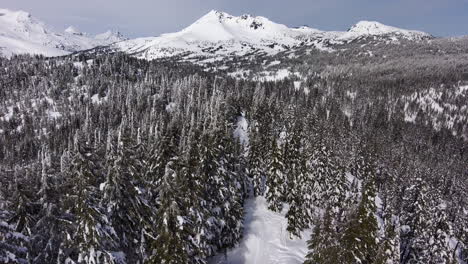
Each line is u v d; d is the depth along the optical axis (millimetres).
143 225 23438
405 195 65188
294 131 65875
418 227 52844
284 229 46406
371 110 176625
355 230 25594
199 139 39938
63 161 23172
